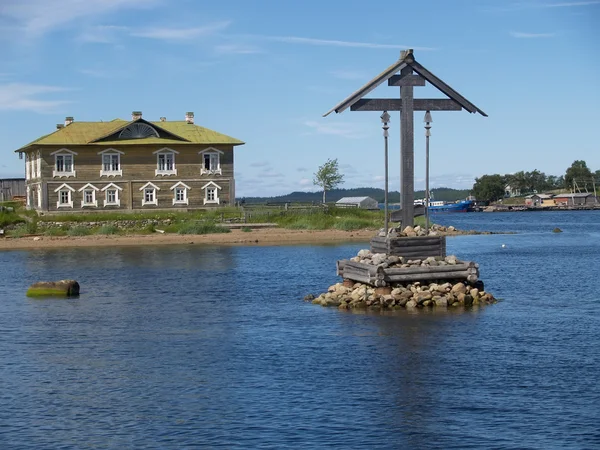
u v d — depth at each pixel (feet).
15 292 106.73
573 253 168.25
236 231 224.74
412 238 85.76
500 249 182.80
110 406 50.72
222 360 62.49
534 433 44.83
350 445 43.47
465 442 43.62
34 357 64.44
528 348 64.90
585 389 52.80
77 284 103.45
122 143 254.68
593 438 43.96
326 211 255.50
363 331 72.38
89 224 227.61
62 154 252.21
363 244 194.39
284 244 195.83
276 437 44.75
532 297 94.58
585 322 76.33
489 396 51.52
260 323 78.43
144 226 230.68
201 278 121.49
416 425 46.34
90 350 66.90
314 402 50.80
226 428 46.24
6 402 51.78
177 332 74.64
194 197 261.03
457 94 85.76
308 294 100.73
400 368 58.75
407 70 85.56
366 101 85.15
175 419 47.98
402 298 84.12
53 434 45.73
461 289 85.97
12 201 304.71
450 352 63.67
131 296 101.14
